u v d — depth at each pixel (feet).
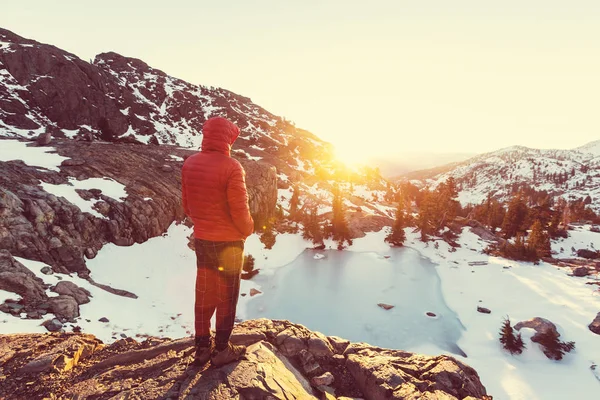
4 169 104.58
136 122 297.53
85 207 106.01
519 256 201.36
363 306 132.46
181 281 106.63
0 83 225.15
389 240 222.07
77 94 254.06
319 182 328.29
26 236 83.61
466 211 427.33
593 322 122.83
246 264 150.20
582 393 90.99
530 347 110.22
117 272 98.12
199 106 407.64
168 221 130.41
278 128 494.18
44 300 68.28
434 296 147.84
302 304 128.47
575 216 423.64
